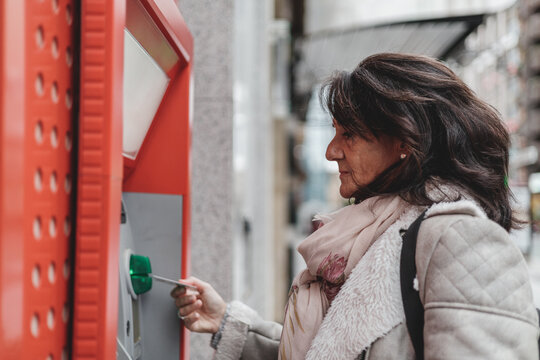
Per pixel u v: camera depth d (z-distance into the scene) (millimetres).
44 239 706
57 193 736
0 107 596
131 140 1303
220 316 1520
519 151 24641
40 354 698
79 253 758
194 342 2441
